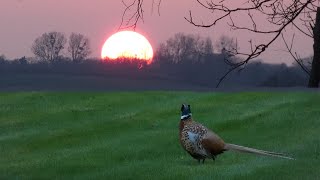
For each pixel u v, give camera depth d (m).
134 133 33.03
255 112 35.09
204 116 35.75
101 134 33.56
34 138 33.47
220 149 24.25
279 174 21.62
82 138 32.91
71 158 27.88
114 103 39.97
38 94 43.00
